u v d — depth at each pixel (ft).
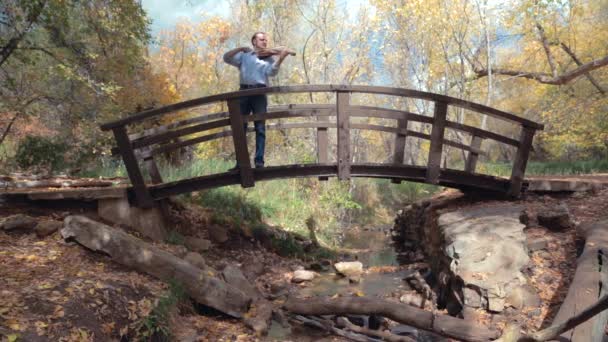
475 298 15.23
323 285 21.98
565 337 10.93
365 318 16.96
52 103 36.22
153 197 19.99
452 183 24.56
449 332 13.44
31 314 10.29
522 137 23.36
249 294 17.92
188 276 14.87
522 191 24.71
